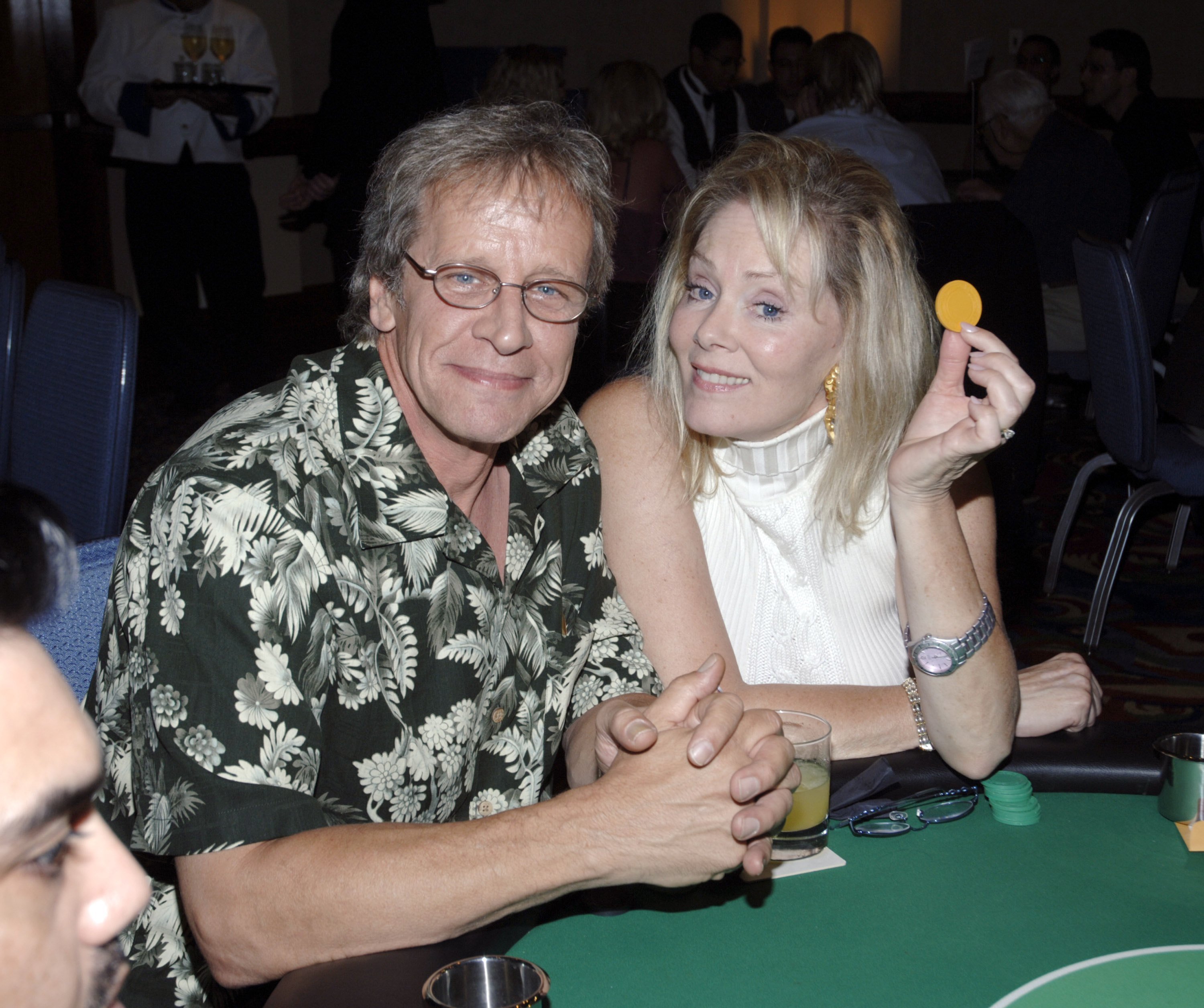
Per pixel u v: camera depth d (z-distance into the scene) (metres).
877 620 1.77
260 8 7.95
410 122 4.85
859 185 1.55
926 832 1.25
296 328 7.92
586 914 1.10
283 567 1.11
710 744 1.08
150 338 5.71
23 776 0.51
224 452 1.14
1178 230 4.10
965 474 1.70
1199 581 4.00
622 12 9.94
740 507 1.72
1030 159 4.96
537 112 1.24
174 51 5.38
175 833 1.07
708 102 6.83
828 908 1.09
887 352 1.58
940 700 1.36
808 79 4.56
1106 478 5.04
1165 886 1.13
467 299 1.20
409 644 1.23
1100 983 0.97
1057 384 5.84
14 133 6.20
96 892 0.56
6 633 0.54
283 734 1.10
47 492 2.46
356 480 1.19
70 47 6.21
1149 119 5.86
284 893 1.03
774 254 1.49
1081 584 3.97
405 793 1.26
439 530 1.22
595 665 1.48
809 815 1.18
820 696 1.52
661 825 1.08
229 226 5.59
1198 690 3.15
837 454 1.63
